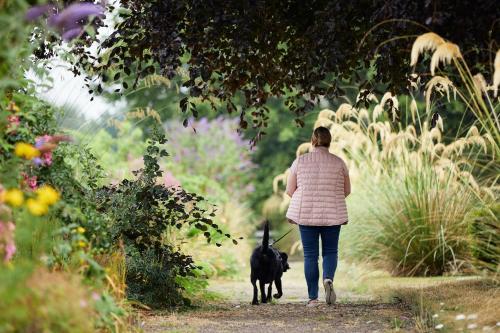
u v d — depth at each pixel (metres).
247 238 28.91
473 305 10.60
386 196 18.39
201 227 12.78
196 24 11.69
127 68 12.61
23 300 5.76
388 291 14.34
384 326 10.08
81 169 12.19
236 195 36.69
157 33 11.62
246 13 11.26
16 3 8.01
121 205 12.24
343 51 11.55
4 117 8.16
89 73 13.09
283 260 15.68
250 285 18.95
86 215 9.04
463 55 11.58
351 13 12.15
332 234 13.38
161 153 12.77
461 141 15.89
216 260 21.03
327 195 13.30
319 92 14.09
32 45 8.99
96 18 12.15
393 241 17.92
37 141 8.76
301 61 13.32
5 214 7.01
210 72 12.23
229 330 9.87
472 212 14.26
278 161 47.75
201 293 15.06
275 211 39.00
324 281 13.11
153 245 12.81
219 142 38.53
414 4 10.39
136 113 14.30
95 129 14.82
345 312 11.78
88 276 8.14
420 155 17.91
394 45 11.09
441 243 17.22
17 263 7.80
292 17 12.70
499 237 12.27
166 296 12.44
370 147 19.19
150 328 9.84
